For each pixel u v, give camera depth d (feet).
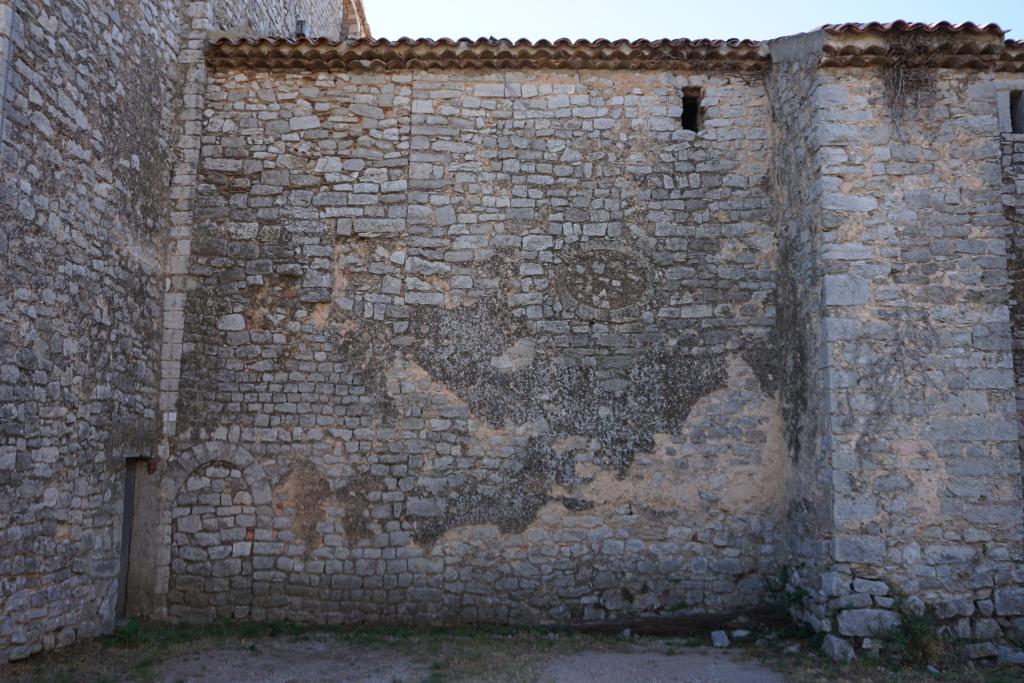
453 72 27.55
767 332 26.25
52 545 20.13
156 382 25.59
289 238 26.61
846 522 22.27
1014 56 25.48
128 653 21.12
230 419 25.70
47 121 19.85
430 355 26.16
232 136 27.09
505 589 25.08
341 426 25.77
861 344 23.03
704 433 25.80
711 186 26.99
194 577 25.00
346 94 27.37
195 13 27.37
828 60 24.25
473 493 25.52
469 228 26.76
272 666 20.54
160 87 25.90
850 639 21.77
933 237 23.61
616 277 26.55
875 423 22.70
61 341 20.44
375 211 26.78
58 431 20.31
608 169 27.09
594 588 25.07
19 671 18.53
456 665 20.67
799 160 25.26
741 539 25.30
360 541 25.26
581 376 26.05
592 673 20.25
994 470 22.57
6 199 18.29
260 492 25.41
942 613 21.91
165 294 26.14
